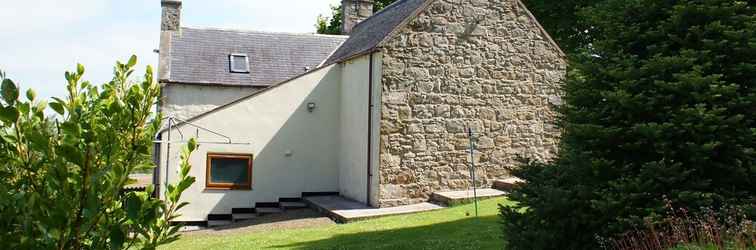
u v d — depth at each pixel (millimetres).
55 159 2830
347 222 14133
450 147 16297
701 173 7102
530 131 17125
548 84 17359
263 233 13422
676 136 7148
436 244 10023
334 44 24203
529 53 17219
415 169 15930
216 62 21547
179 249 11883
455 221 12422
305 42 23812
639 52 8102
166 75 20281
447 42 16297
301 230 13242
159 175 16188
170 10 22156
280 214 16641
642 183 6996
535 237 7547
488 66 16734
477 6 16672
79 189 2848
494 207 13758
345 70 18141
